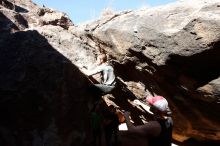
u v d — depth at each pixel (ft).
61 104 12.34
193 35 13.38
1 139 11.50
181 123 18.34
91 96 14.25
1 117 11.76
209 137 18.56
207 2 14.07
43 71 12.55
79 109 12.98
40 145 11.60
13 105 11.86
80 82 13.58
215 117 15.81
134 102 18.83
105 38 17.08
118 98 19.31
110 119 13.48
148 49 14.98
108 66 15.69
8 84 12.09
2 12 16.78
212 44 13.08
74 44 17.10
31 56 12.97
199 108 15.96
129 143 12.27
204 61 13.82
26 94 12.02
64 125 12.24
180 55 13.88
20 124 11.72
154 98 11.44
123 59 16.69
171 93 16.35
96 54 18.31
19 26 16.83
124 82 18.24
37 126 11.80
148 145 11.10
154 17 14.88
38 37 14.10
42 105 12.03
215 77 14.07
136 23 15.48
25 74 12.41
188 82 14.84
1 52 13.25
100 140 12.99
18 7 20.22
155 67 15.37
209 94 14.48
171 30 13.98
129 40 15.67
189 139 20.62
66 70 12.97
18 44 13.57
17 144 11.50
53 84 12.40
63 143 11.99
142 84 17.52
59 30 17.31
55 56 13.17
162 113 11.19
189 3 14.65
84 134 12.75
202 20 13.08
